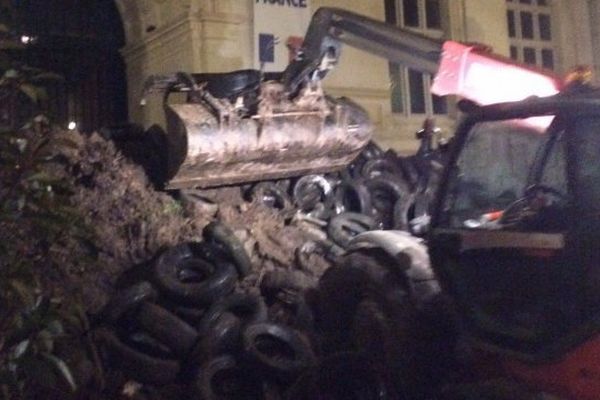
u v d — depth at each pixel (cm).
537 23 1628
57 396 612
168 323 725
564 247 463
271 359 706
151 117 1233
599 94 479
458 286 542
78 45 1296
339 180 1015
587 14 1636
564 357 454
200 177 895
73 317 444
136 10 1283
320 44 852
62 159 843
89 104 1303
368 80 1330
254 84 880
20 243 440
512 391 462
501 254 509
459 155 556
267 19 1206
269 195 962
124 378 714
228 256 809
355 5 1317
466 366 543
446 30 1478
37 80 473
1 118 487
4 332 422
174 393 712
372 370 610
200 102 863
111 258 815
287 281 822
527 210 508
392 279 605
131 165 893
